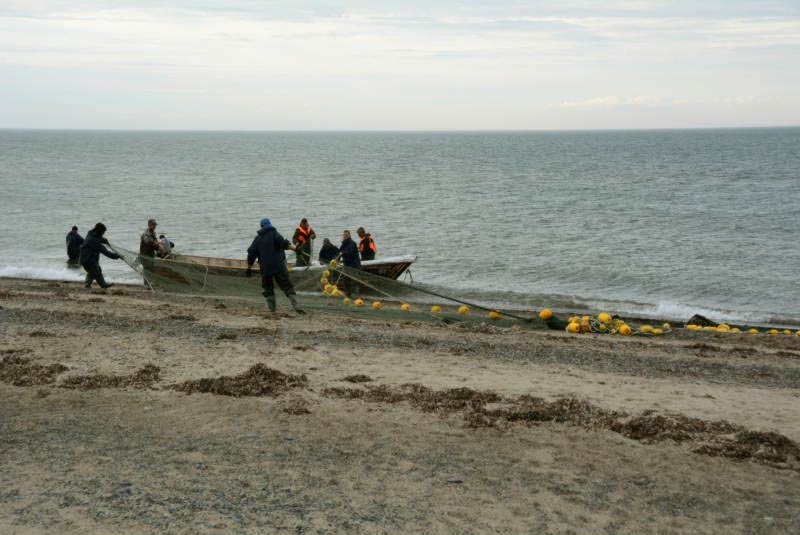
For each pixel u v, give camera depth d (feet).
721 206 163.63
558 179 250.78
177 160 389.60
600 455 23.30
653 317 66.74
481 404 27.94
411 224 136.36
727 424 26.55
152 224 65.51
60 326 39.32
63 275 80.38
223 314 45.62
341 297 57.52
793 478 22.03
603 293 79.82
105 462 21.07
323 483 20.12
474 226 133.28
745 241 115.14
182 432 23.91
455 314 51.70
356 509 18.53
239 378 29.63
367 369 32.78
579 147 609.42
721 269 93.20
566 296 76.89
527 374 33.47
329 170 306.14
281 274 47.52
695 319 60.59
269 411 26.25
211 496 18.93
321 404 27.22
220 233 122.52
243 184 226.99
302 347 36.27
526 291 79.82
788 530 18.61
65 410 25.81
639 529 18.30
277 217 145.18
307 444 23.16
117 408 26.16
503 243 113.80
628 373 34.99
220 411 26.09
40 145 645.51
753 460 23.35
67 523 17.06
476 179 252.83
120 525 17.03
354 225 135.44
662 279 87.25
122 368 31.09
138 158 408.26
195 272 60.70
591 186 221.05
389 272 72.59
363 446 23.20
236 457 21.83
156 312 45.21
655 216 146.51
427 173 286.46
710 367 37.37
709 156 410.93
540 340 42.39
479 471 21.54
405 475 20.95
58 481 19.58
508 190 208.54
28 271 81.46
